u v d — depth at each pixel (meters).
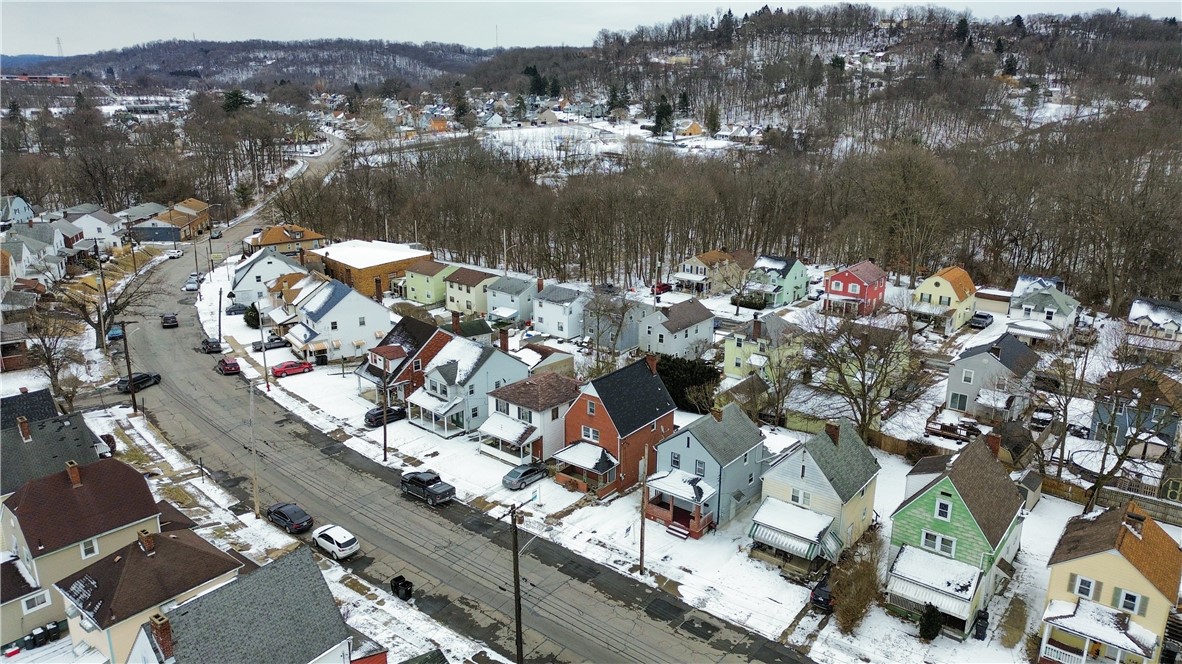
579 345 82.81
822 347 60.28
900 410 63.09
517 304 90.12
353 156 186.00
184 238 138.25
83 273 108.31
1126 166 110.88
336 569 43.25
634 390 54.59
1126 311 95.25
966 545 38.97
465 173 146.75
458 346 63.25
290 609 30.61
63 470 43.22
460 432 60.97
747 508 50.47
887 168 113.75
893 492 52.16
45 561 37.25
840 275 92.31
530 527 47.72
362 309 78.50
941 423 61.62
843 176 130.62
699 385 65.00
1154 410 56.19
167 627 28.00
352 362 77.88
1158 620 34.06
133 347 81.38
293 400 67.69
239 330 87.62
